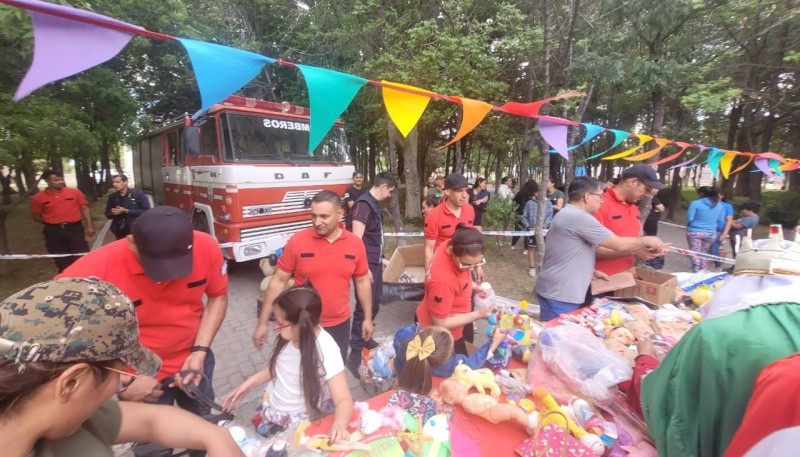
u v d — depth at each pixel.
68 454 0.76
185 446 1.02
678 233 11.51
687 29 5.65
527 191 6.91
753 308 0.99
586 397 1.71
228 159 5.11
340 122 6.64
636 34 5.34
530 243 6.23
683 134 7.72
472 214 3.76
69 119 4.64
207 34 10.37
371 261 3.75
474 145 15.76
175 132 6.78
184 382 1.75
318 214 2.35
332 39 8.52
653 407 1.14
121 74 11.28
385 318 4.55
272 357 1.86
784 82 9.13
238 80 1.18
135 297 1.68
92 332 0.71
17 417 0.66
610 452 1.41
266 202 5.36
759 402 0.77
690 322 2.49
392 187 3.78
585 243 2.71
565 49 4.62
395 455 1.30
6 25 2.65
